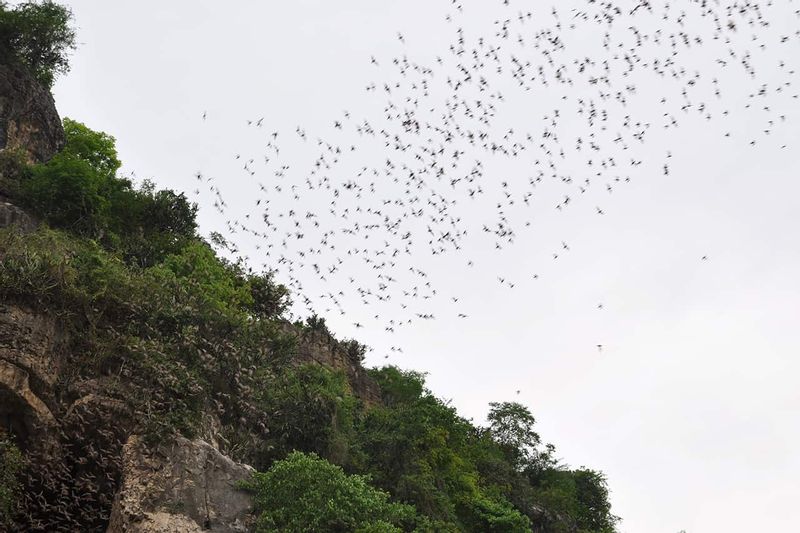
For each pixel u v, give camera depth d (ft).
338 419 152.66
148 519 109.29
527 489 216.95
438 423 192.54
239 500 117.19
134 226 185.98
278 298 195.42
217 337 141.08
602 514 251.80
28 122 192.44
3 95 189.06
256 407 138.10
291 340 161.99
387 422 165.99
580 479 257.75
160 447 116.16
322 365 189.26
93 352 124.26
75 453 118.62
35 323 118.32
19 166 173.47
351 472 144.66
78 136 203.51
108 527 110.93
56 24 208.74
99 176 184.75
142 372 124.88
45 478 114.62
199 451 118.11
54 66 212.43
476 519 174.50
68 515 113.70
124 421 120.16
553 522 212.84
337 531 111.75
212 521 113.39
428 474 162.40
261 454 134.31
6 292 117.39
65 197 166.91
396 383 219.82
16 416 114.62
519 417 257.14
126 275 138.72
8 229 137.90
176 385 124.57
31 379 115.75
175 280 148.15
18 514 112.16
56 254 130.41
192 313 139.44
